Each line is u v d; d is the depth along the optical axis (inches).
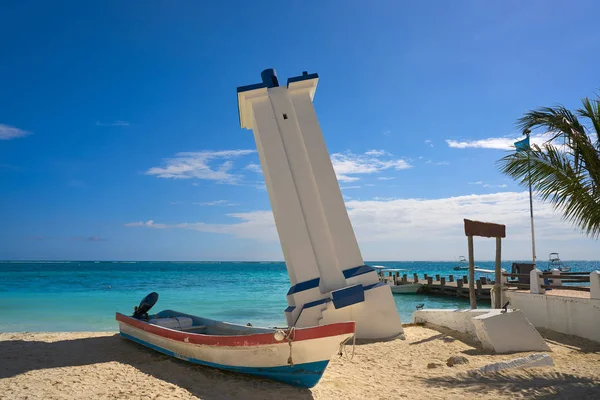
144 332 403.5
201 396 265.3
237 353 304.5
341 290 452.4
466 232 521.0
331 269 475.5
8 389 270.8
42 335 499.2
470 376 309.6
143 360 367.6
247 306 1015.0
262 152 544.4
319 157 500.1
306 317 444.8
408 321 814.5
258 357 295.3
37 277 2229.3
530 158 353.7
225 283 1936.5
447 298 1306.6
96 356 381.4
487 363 342.6
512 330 379.2
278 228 518.0
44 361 357.7
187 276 2623.0
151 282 1920.5
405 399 270.5
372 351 406.6
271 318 829.8
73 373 314.7
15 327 688.4
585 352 365.7
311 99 519.5
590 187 330.3
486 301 1188.5
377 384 305.9
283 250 510.9
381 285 471.2
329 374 332.5
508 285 556.1
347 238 485.1
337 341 277.7
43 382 288.2
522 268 763.4
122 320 447.8
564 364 327.9
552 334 439.5
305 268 465.4
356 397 277.1
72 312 860.6
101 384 283.9
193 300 1145.4
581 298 422.3
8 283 1733.5
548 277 514.6
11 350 401.1
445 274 3154.5
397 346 423.5
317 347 278.2
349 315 456.4
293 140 503.8
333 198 491.5
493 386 283.4
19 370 324.2
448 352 388.8
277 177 486.9
